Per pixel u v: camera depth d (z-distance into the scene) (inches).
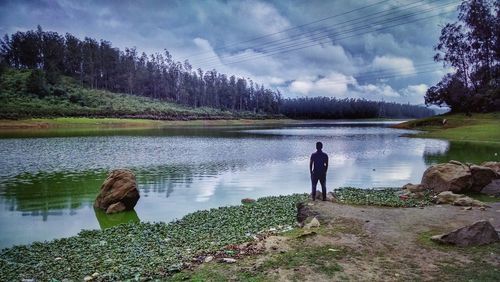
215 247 440.1
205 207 746.2
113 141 2358.5
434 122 3833.7
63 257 438.3
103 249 467.5
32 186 942.4
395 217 532.7
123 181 741.3
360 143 2283.5
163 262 379.9
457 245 398.3
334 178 1075.3
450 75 4256.9
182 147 2004.2
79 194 858.1
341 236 436.5
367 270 330.6
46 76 7150.6
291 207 698.2
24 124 3998.5
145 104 7504.9
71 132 3358.8
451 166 834.8
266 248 395.5
